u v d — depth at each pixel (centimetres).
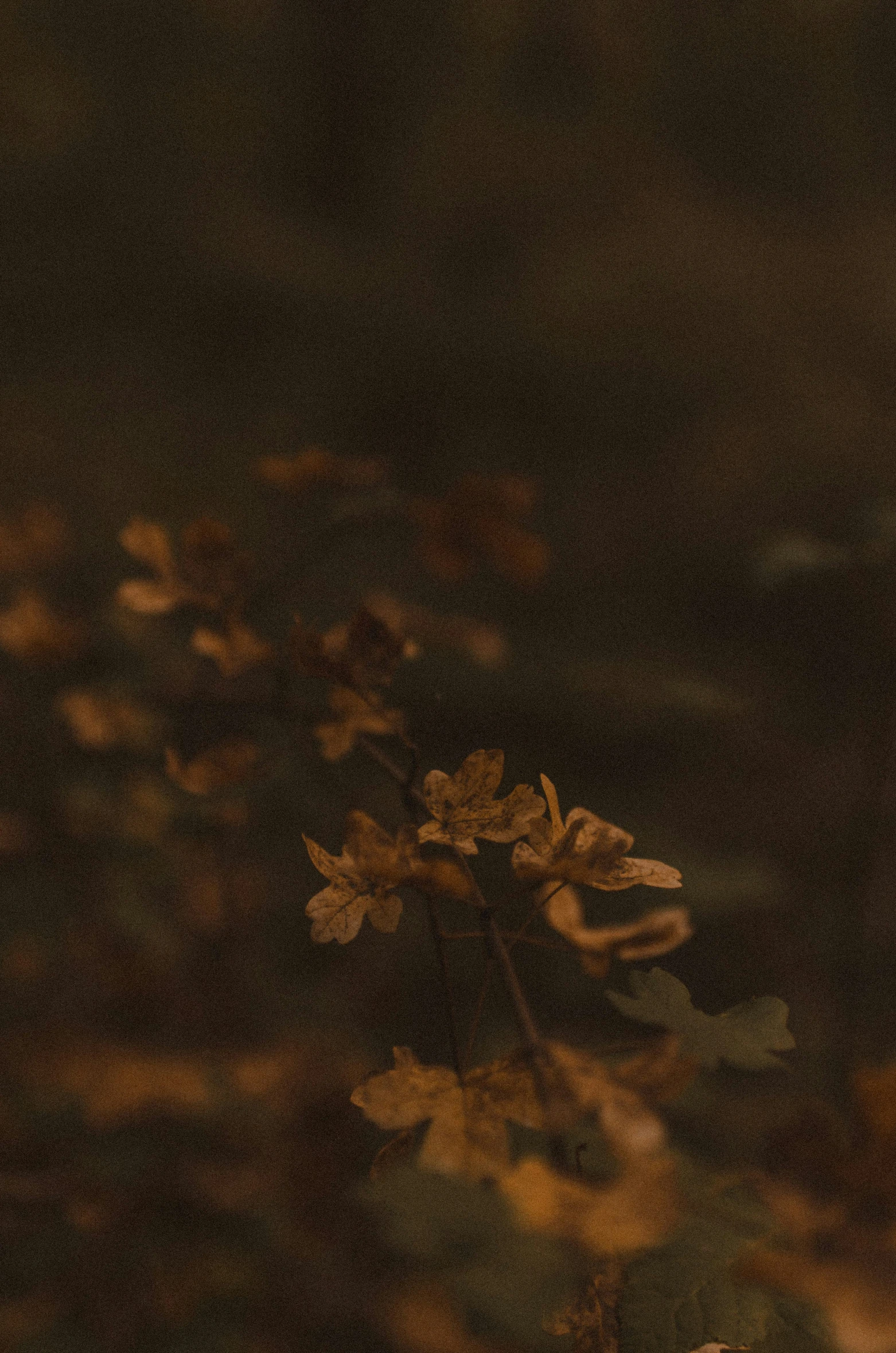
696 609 662
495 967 86
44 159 1312
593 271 1061
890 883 363
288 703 107
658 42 1645
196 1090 169
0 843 183
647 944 81
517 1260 97
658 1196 76
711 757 534
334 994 228
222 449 885
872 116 1644
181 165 1430
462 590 540
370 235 1347
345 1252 165
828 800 522
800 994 260
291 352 1028
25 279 1078
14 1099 173
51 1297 166
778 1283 76
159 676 184
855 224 1414
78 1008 204
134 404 945
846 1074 164
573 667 313
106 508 750
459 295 1120
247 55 1662
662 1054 81
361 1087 82
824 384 870
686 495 748
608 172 1330
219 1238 170
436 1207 98
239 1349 161
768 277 1058
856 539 180
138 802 184
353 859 86
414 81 1467
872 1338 74
